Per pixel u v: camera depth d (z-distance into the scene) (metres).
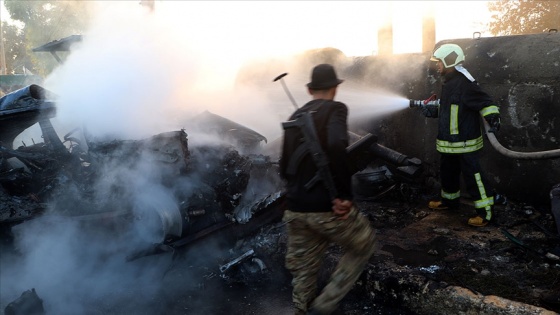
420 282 3.32
